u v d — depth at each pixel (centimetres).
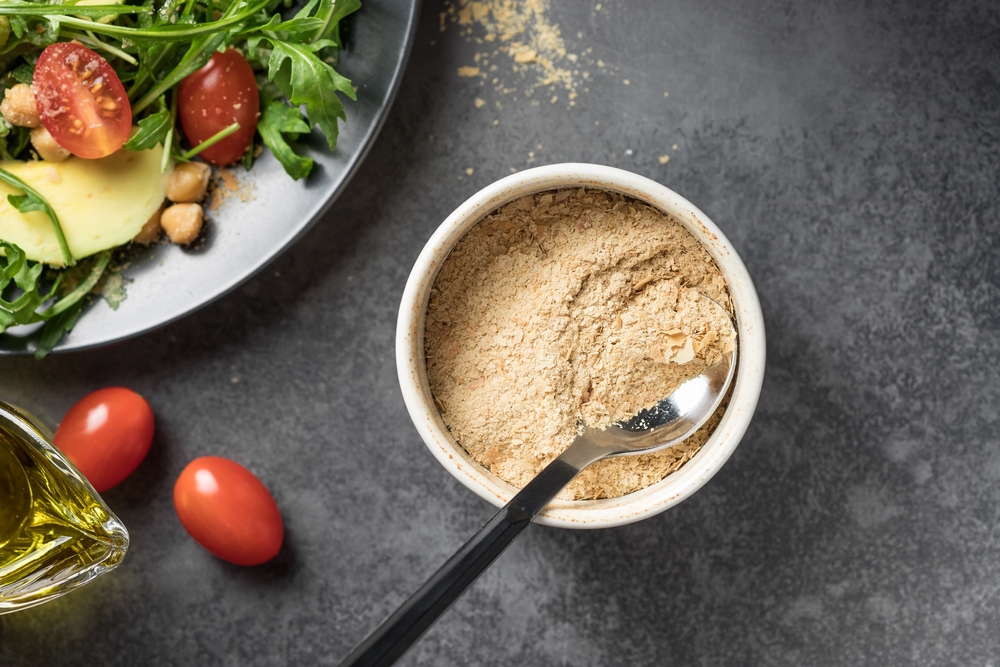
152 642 36
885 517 35
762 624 35
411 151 35
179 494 34
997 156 35
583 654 35
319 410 36
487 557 27
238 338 36
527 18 35
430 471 35
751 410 29
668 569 35
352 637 35
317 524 36
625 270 30
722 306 30
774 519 35
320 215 34
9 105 33
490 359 31
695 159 35
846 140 35
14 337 34
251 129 34
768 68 35
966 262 35
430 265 30
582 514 29
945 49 35
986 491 35
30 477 33
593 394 30
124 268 34
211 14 33
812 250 35
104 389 35
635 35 35
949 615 35
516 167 35
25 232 34
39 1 33
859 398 35
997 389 35
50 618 36
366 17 33
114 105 32
